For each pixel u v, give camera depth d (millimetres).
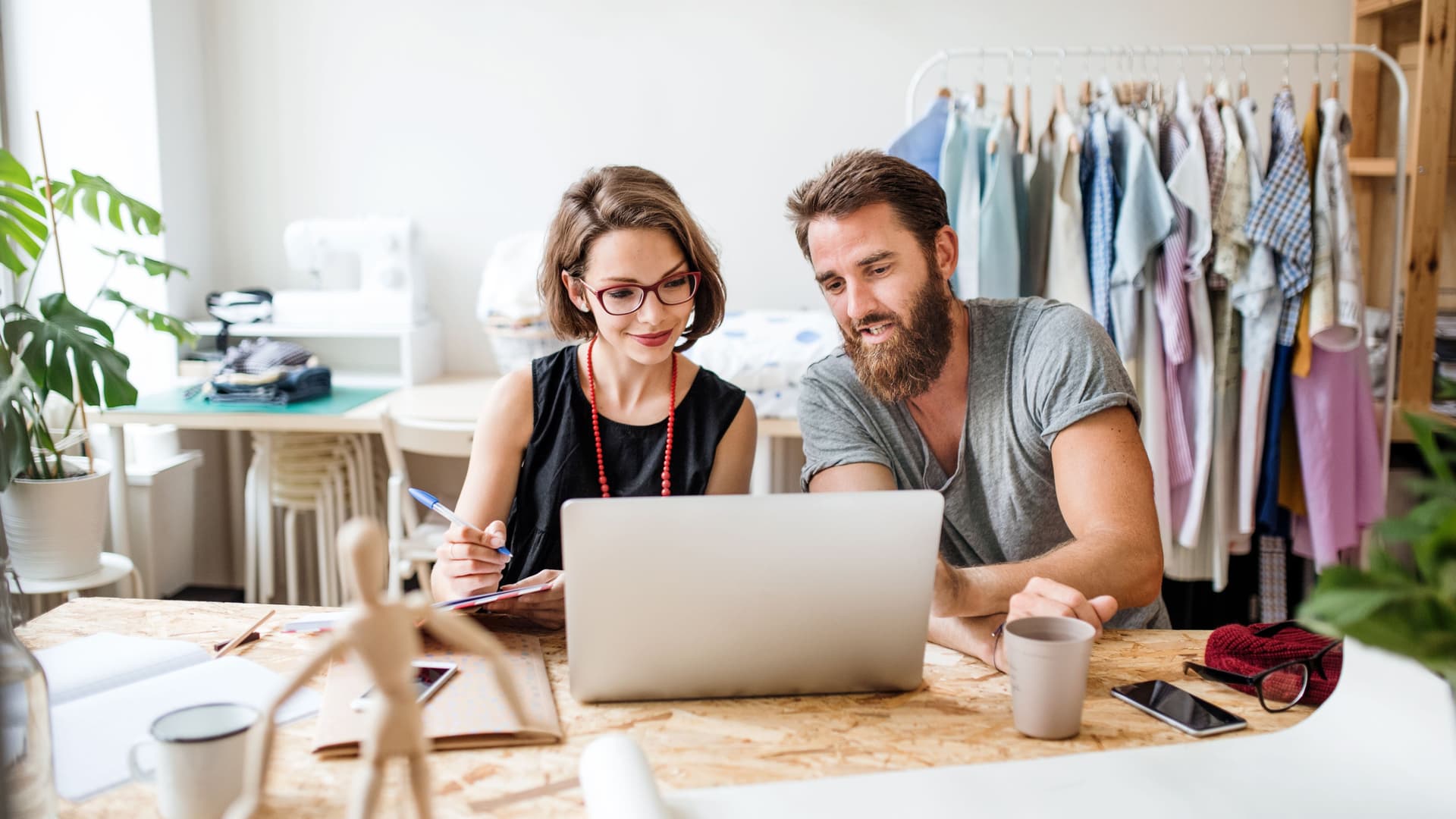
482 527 1557
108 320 3264
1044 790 851
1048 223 2568
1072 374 1426
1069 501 1389
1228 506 2662
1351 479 2578
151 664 1129
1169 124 2535
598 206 1434
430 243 3469
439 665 1112
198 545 3498
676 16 3314
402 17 3377
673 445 1572
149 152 3209
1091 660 1181
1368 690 924
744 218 3389
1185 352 2490
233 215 3486
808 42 3297
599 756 848
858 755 952
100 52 3176
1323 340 2512
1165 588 2857
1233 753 910
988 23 3236
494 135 3406
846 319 1460
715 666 1048
